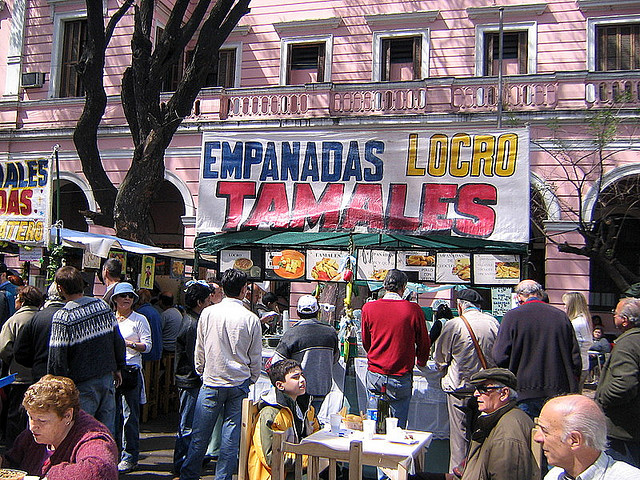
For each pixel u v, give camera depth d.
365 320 5.22
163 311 8.24
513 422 3.12
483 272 6.64
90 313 4.60
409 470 3.61
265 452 3.90
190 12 16.81
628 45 14.01
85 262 8.55
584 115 12.45
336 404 5.88
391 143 6.50
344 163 6.58
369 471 5.60
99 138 15.35
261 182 6.72
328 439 3.98
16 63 16.34
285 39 16.14
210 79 16.69
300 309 5.43
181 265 10.93
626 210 13.55
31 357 4.93
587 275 12.49
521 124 12.85
